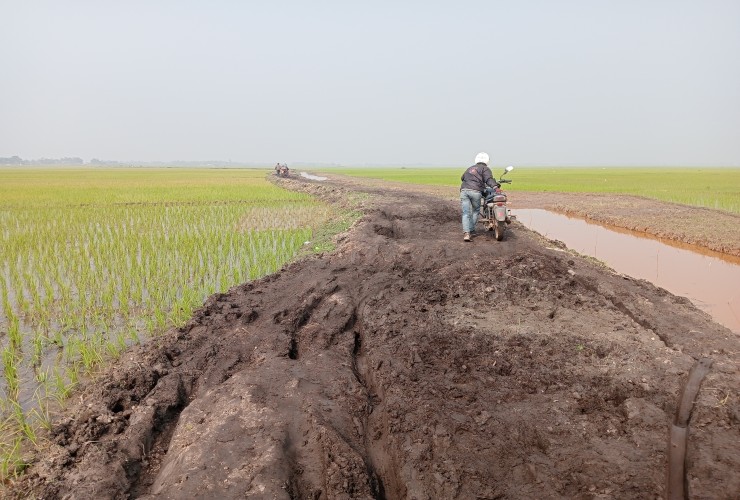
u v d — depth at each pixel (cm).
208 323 706
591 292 786
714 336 595
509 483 362
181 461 390
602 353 557
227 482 358
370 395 514
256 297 813
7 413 510
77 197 2706
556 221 2006
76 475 393
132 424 463
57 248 1314
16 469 409
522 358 553
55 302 868
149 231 1534
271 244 1287
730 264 1195
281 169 5047
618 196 2816
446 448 398
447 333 620
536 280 828
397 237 1320
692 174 6700
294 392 486
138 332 729
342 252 1089
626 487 347
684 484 354
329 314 708
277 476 365
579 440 403
